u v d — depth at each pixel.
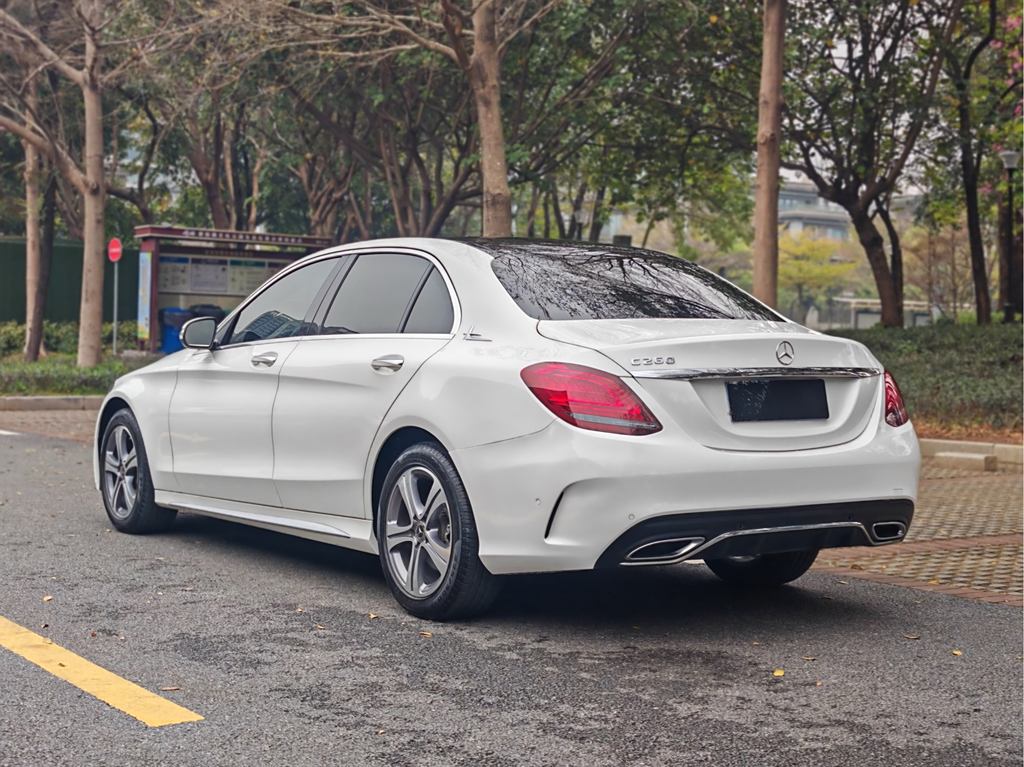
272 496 6.13
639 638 5.00
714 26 22.16
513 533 4.80
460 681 4.33
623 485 4.59
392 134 24.41
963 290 53.78
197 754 3.52
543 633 5.05
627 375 4.70
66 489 9.20
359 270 6.05
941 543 7.69
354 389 5.60
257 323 6.53
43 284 26.73
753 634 5.12
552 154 24.22
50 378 18.52
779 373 4.92
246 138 30.70
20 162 33.19
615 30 21.83
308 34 17.97
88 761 3.45
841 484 4.95
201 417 6.64
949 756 3.64
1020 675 4.56
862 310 60.50
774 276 15.58
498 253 5.63
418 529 5.25
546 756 3.56
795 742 3.74
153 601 5.52
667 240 87.94
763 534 4.80
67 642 4.76
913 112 22.67
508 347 5.00
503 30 18.64
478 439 4.91
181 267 24.19
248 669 4.43
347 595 5.72
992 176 26.84
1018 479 11.29
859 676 4.50
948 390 14.84
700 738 3.76
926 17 22.62
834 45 22.84
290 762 3.47
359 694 4.15
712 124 24.23
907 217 72.94
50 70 25.41
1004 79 23.81
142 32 21.73
